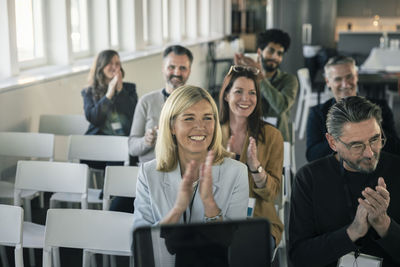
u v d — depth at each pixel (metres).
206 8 12.88
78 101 5.93
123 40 8.35
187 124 2.15
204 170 2.00
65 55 6.15
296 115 9.55
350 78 3.70
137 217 2.23
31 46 5.90
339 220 2.24
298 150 7.50
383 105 3.63
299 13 13.13
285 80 4.63
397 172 2.23
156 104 3.99
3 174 4.70
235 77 2.97
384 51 10.70
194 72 10.87
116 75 4.79
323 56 11.32
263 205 2.93
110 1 8.14
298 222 2.30
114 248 2.68
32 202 5.04
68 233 2.72
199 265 1.59
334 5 13.10
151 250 1.60
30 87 4.96
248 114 2.95
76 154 4.29
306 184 2.29
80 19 7.06
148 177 2.23
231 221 1.57
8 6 5.07
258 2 14.34
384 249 2.14
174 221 1.96
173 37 11.02
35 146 4.40
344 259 2.21
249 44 14.29
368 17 15.52
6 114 4.63
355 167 2.14
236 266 1.58
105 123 4.85
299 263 2.25
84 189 3.54
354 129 2.09
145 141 3.71
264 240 1.59
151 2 9.55
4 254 3.74
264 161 2.98
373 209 1.98
